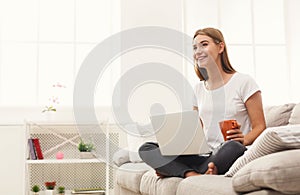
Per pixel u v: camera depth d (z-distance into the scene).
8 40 4.39
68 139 4.18
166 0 4.32
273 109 2.80
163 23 4.30
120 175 3.04
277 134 1.23
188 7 4.38
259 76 4.40
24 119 3.91
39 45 4.44
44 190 4.15
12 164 4.01
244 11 4.43
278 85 4.41
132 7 4.28
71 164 4.21
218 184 1.43
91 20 4.51
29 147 3.96
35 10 4.46
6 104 4.33
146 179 2.27
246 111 2.53
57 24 4.48
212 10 4.39
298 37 4.38
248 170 1.20
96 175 4.23
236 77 2.55
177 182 1.86
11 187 3.98
